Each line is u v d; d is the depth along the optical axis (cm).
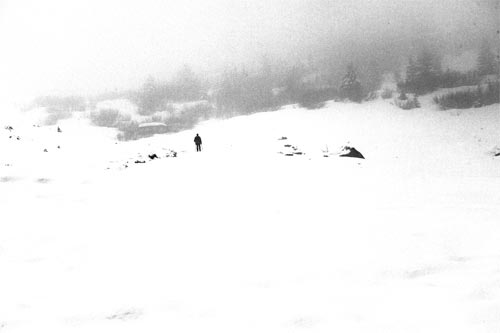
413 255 439
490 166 2541
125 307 317
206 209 749
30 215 687
